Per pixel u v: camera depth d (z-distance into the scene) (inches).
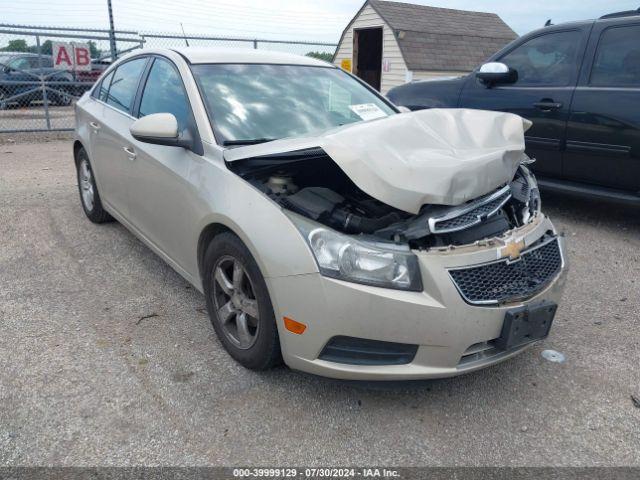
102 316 136.1
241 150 111.8
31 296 145.0
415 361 96.4
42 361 116.0
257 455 92.8
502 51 233.3
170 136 120.5
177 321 135.0
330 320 94.0
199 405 104.3
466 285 96.0
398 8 722.8
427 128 112.4
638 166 189.5
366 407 105.7
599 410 107.7
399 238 98.4
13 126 442.0
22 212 213.9
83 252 175.5
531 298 102.6
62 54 419.2
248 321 112.7
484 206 106.0
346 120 141.8
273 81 144.5
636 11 201.2
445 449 96.0
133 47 439.5
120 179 160.1
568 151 207.3
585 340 133.8
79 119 194.7
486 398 110.2
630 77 192.2
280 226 99.2
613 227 217.6
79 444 93.3
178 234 129.9
